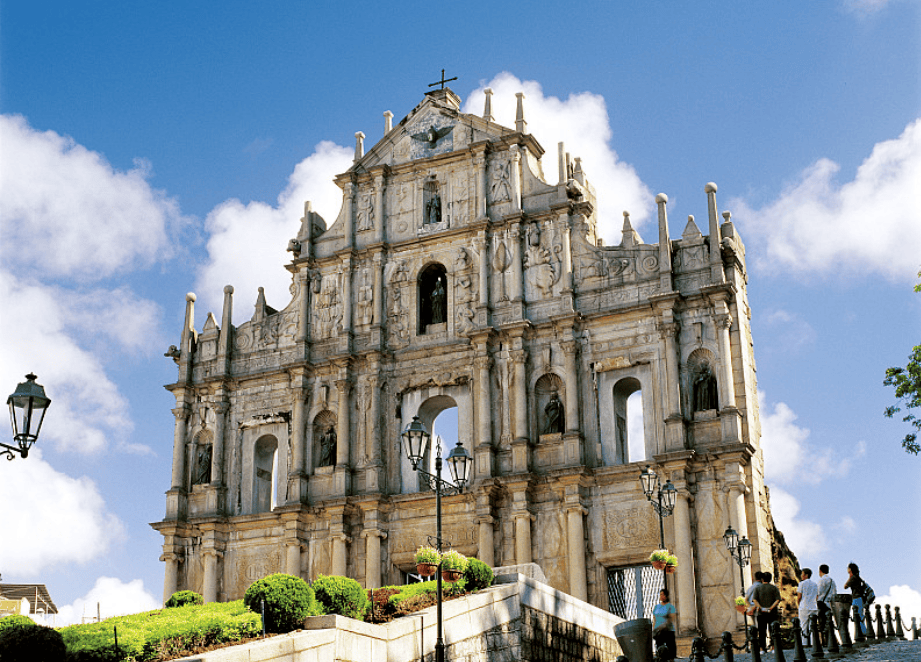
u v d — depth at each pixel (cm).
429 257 6681
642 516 5759
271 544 6519
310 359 6788
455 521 6162
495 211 6606
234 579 6550
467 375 6375
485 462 6106
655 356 6009
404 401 6525
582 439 6000
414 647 3419
